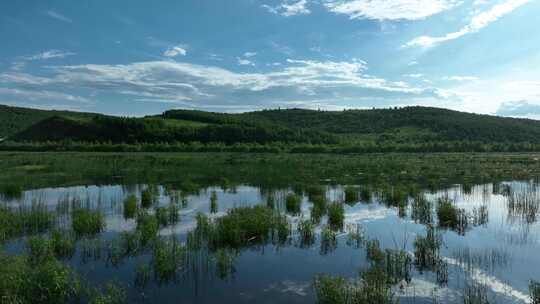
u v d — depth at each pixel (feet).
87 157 194.08
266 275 36.45
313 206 69.46
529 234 51.29
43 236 47.42
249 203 73.92
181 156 213.66
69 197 80.18
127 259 40.29
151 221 49.14
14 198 78.43
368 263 39.81
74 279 31.91
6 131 523.29
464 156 234.79
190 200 77.30
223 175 124.36
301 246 45.57
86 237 48.06
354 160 192.24
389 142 393.29
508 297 31.50
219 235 45.91
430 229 50.88
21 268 31.71
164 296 31.63
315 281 33.50
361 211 66.85
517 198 77.10
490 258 41.01
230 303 30.63
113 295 30.32
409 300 31.07
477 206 72.02
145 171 136.05
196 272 36.29
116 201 75.56
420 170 141.18
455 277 35.76
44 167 141.59
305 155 245.86
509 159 199.00
